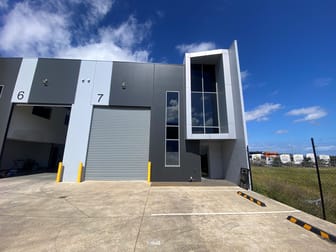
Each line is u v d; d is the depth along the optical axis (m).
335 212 4.57
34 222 3.80
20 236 3.12
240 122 8.89
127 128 10.28
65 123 16.22
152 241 3.01
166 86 10.80
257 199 6.11
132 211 4.66
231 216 4.37
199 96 10.71
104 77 10.52
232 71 9.85
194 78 11.00
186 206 5.19
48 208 4.80
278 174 13.21
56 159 17.06
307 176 12.00
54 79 10.18
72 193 6.64
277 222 4.00
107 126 10.20
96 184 8.55
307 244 2.97
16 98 9.85
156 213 4.52
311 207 4.98
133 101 10.43
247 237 3.21
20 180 9.27
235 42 9.60
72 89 10.16
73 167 9.30
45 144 15.69
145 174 9.84
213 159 11.63
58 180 8.95
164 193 6.90
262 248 2.82
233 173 9.52
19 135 10.93
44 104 9.92
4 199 5.66
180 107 10.59
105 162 9.79
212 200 5.93
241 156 8.70
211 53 10.38
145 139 10.26
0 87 9.93
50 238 3.06
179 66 11.13
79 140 9.66
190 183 9.27
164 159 9.87
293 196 6.10
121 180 9.66
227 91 9.81
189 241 3.02
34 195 6.23
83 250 2.68
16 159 12.87
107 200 5.74
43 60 10.36
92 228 3.53
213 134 9.49
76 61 10.54
